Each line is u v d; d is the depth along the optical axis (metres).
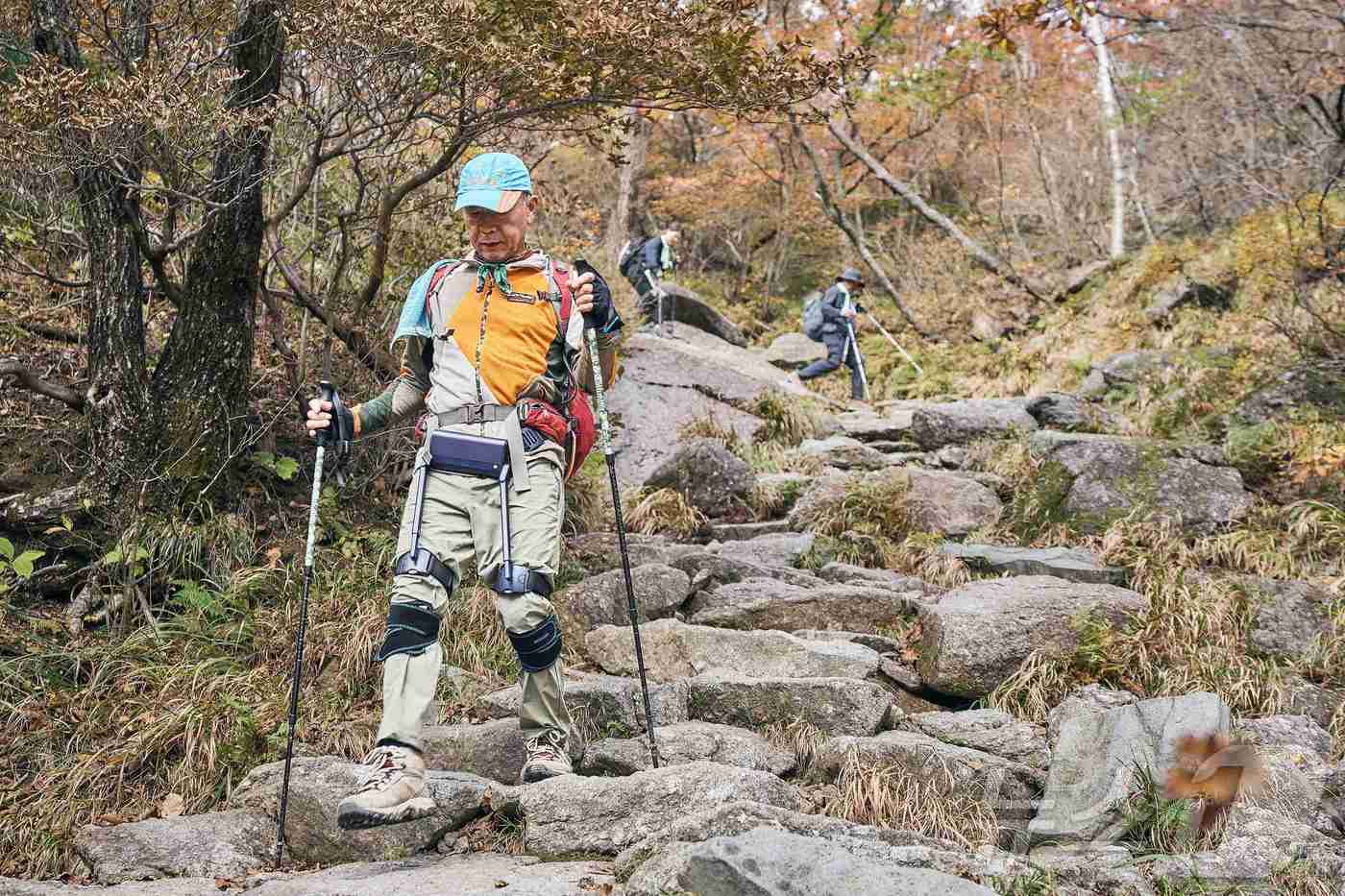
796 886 2.54
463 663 4.62
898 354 14.06
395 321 6.29
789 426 8.85
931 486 6.90
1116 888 3.02
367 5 4.73
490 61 5.02
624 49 5.17
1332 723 4.39
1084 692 4.38
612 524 6.57
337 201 6.75
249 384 5.48
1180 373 8.89
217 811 3.62
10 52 5.13
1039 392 10.97
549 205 7.89
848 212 20.95
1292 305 8.74
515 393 3.31
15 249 5.98
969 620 4.71
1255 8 11.61
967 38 17.11
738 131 18.31
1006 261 16.28
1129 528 6.05
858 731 4.12
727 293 20.03
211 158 5.21
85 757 3.94
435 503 3.25
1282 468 6.67
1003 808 3.63
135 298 5.26
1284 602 5.11
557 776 3.46
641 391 8.95
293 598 4.89
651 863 2.76
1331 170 10.01
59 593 5.00
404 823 3.32
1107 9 14.05
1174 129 13.43
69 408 5.69
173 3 5.22
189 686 4.29
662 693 4.24
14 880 3.19
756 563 5.92
